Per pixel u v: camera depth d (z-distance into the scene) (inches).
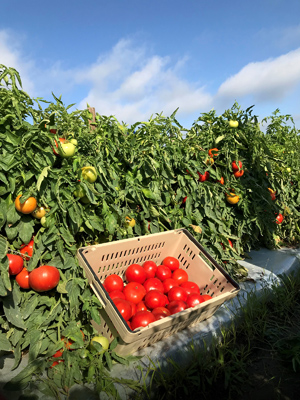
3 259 30.7
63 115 40.3
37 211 35.2
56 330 34.9
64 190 36.0
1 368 32.4
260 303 53.9
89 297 35.6
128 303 39.4
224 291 46.2
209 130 65.6
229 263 60.7
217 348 41.4
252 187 68.3
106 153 46.2
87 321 38.2
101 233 46.1
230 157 63.4
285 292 58.5
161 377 33.0
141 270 46.6
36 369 30.8
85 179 38.9
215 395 34.3
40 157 35.0
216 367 37.4
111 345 33.8
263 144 64.3
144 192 48.4
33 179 35.0
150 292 43.4
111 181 46.3
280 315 51.7
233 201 63.4
